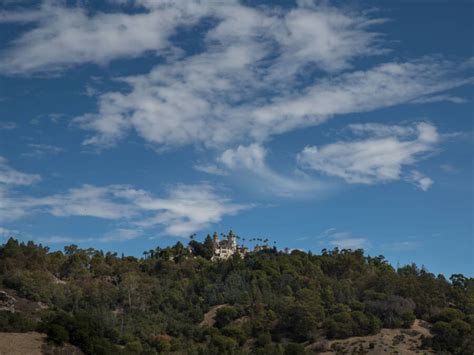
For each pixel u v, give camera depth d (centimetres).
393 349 15325
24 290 17200
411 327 16688
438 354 14938
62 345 12544
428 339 15700
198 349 14788
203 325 17688
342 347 15600
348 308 17762
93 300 17962
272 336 16675
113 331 15225
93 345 12812
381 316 17050
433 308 17575
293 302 17938
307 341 16388
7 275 18100
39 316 15350
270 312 17400
